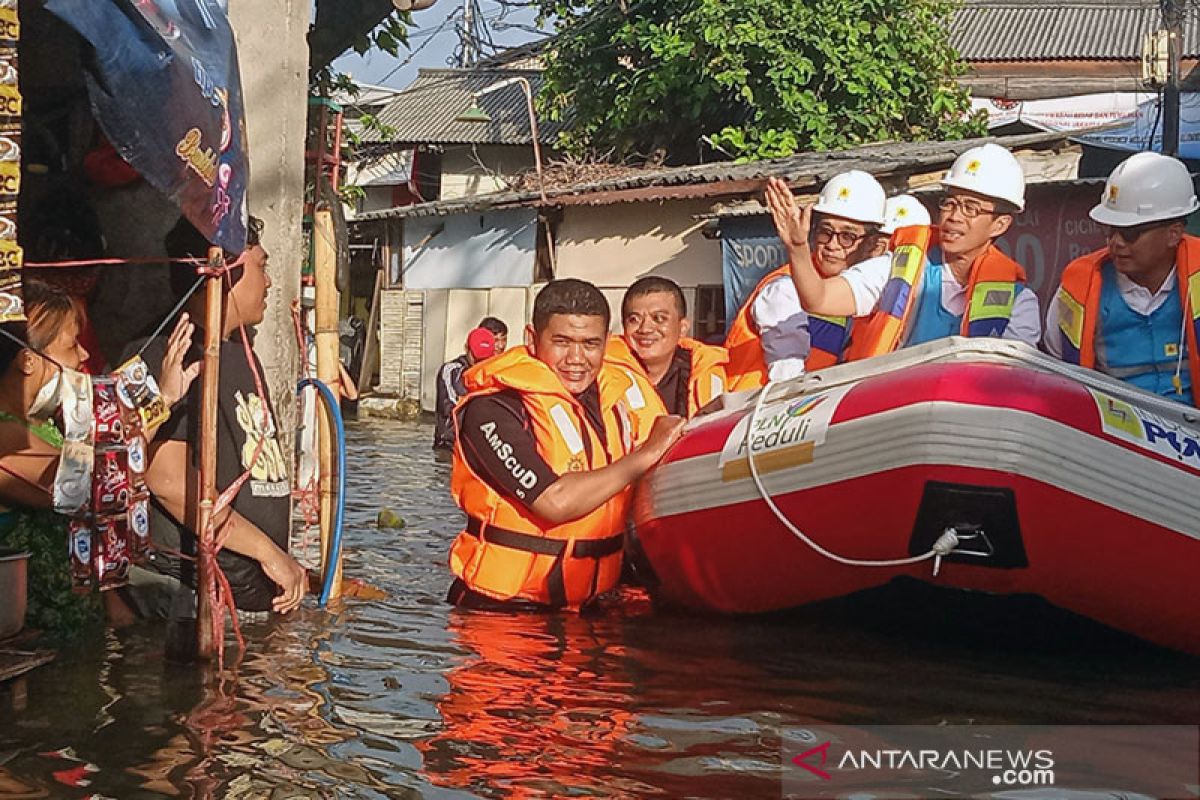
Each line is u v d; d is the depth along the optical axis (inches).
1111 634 215.3
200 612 198.4
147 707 176.7
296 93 262.8
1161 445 200.2
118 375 195.6
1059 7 1141.7
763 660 206.2
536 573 239.3
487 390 242.7
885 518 203.6
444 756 158.6
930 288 252.5
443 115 1071.0
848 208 263.7
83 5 166.7
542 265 781.9
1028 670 200.7
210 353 195.6
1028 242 522.9
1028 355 213.2
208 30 194.7
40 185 248.2
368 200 1149.1
